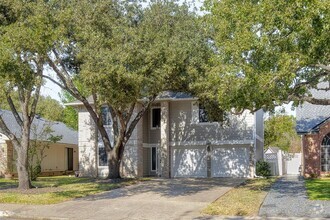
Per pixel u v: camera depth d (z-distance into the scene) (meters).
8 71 15.59
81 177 31.53
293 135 48.09
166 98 30.75
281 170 36.69
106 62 16.88
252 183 24.44
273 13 12.75
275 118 43.66
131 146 31.39
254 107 17.19
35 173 27.84
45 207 16.30
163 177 30.48
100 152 32.62
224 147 30.38
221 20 15.40
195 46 19.25
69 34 18.52
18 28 15.81
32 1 17.66
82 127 33.06
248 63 14.51
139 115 26.98
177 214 14.53
